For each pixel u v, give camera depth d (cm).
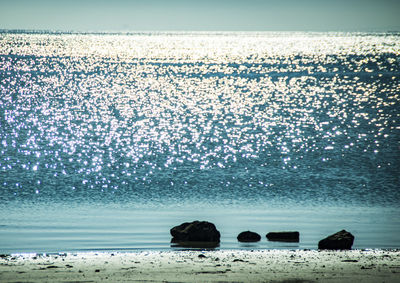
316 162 13500
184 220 7819
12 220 7656
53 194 9712
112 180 11088
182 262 4659
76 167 12438
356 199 9544
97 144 15875
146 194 9844
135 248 6003
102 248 6000
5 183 10575
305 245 6216
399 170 12456
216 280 3962
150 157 13975
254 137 17875
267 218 8050
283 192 10119
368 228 7369
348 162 13488
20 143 15575
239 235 6588
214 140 17150
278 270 4316
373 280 4003
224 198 9562
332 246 5897
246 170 12388
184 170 12319
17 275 4075
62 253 5356
